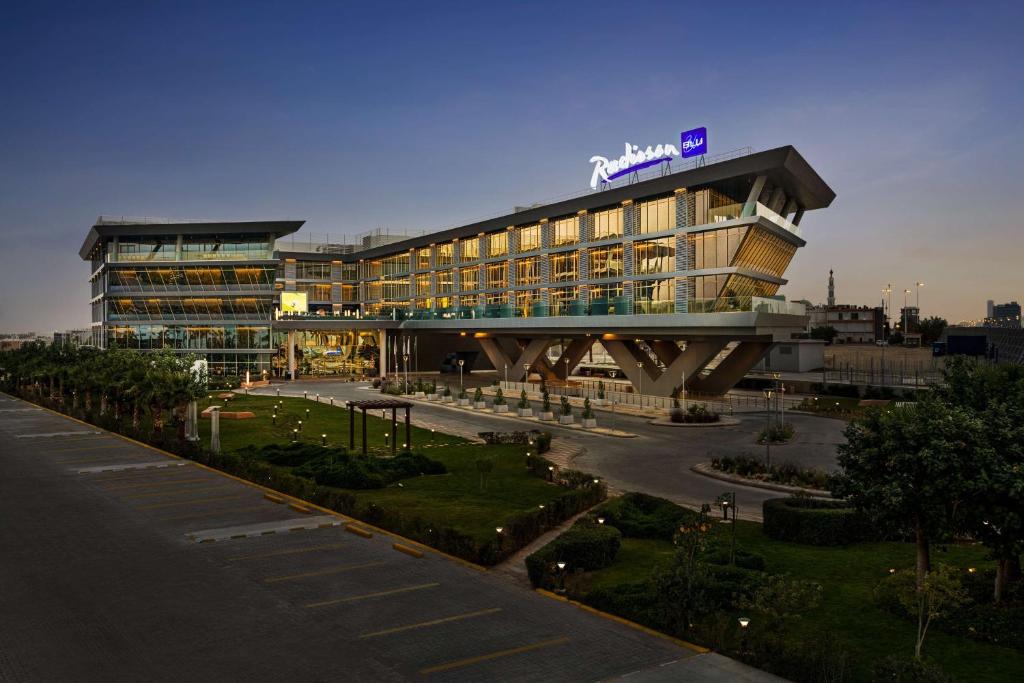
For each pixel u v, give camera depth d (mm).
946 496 16562
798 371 95375
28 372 75812
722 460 38000
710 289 63094
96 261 122875
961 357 20344
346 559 22922
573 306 74562
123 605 18875
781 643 15273
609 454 43281
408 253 108562
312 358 116688
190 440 44438
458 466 38281
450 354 120812
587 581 20328
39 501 30547
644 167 68938
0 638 16812
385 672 15047
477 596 19578
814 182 65125
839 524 23766
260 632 17141
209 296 104938
